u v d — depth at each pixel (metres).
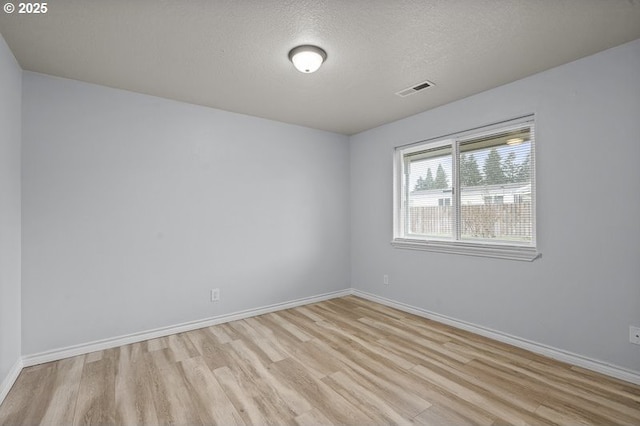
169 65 2.37
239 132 3.49
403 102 3.17
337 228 4.35
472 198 3.11
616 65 2.14
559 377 2.16
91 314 2.64
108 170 2.73
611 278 2.17
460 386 2.06
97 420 1.76
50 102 2.50
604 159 2.19
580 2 1.68
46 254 2.46
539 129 2.52
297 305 3.93
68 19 1.80
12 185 2.18
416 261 3.57
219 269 3.33
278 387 2.07
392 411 1.82
